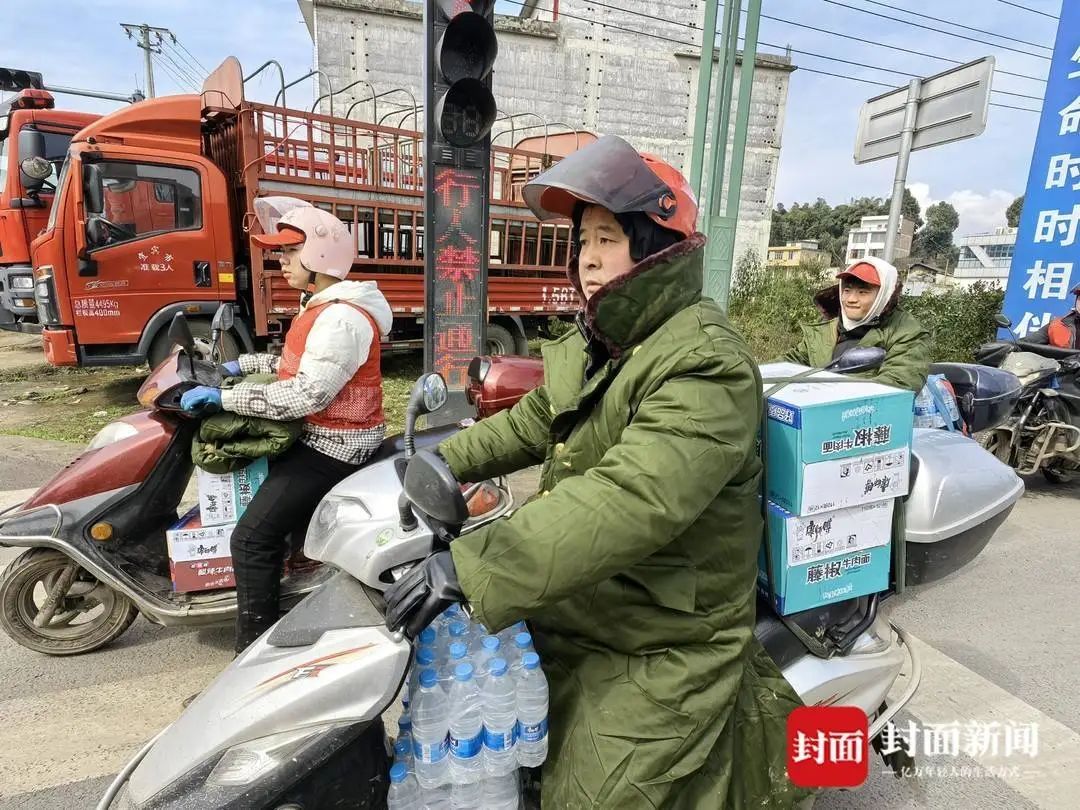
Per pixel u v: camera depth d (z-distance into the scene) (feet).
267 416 7.86
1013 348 18.16
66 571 9.32
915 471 6.82
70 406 24.32
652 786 4.11
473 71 14.66
